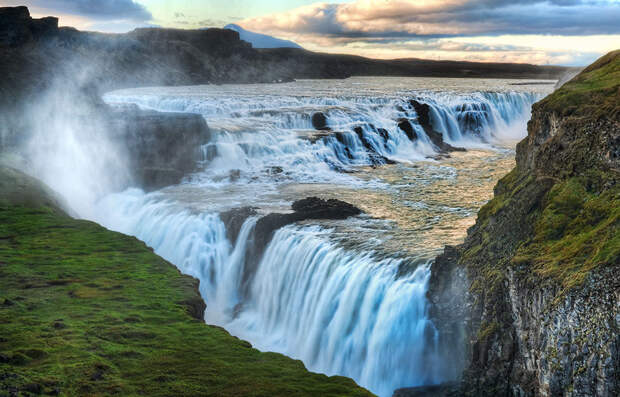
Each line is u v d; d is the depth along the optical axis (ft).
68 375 87.10
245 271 171.42
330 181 234.38
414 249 142.82
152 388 85.40
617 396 80.12
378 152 296.51
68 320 110.83
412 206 191.42
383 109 346.54
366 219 174.19
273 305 157.99
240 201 204.03
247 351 101.19
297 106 371.97
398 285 126.11
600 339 82.23
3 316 111.75
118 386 84.94
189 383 87.66
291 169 253.44
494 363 100.99
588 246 93.15
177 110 360.48
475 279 111.04
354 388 88.48
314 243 151.02
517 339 98.84
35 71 330.75
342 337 134.41
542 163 117.39
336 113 321.32
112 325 109.09
